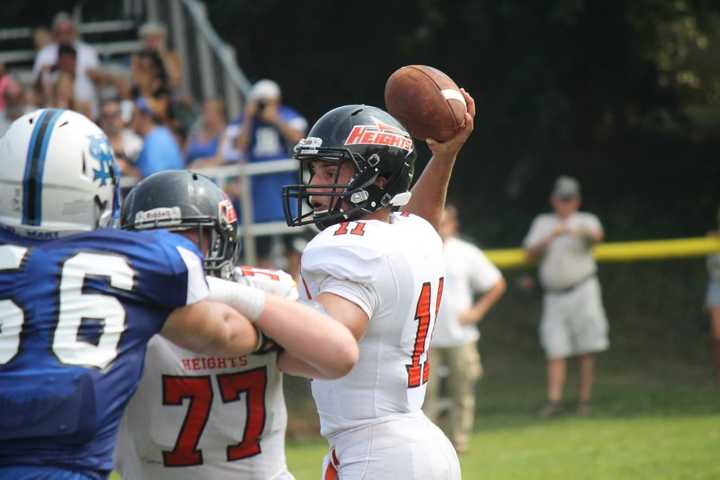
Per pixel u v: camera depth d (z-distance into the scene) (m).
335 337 9.33
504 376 41.38
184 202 11.01
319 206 11.61
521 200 53.41
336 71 51.84
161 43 36.38
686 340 43.22
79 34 45.69
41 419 8.42
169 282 8.88
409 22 50.25
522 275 47.38
